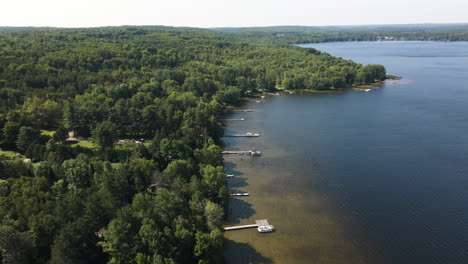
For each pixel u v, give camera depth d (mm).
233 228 116875
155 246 88562
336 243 110688
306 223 120750
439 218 122312
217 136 197750
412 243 110188
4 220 89562
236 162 171250
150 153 150250
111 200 101188
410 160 168125
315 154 179125
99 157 142500
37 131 168875
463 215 123500
